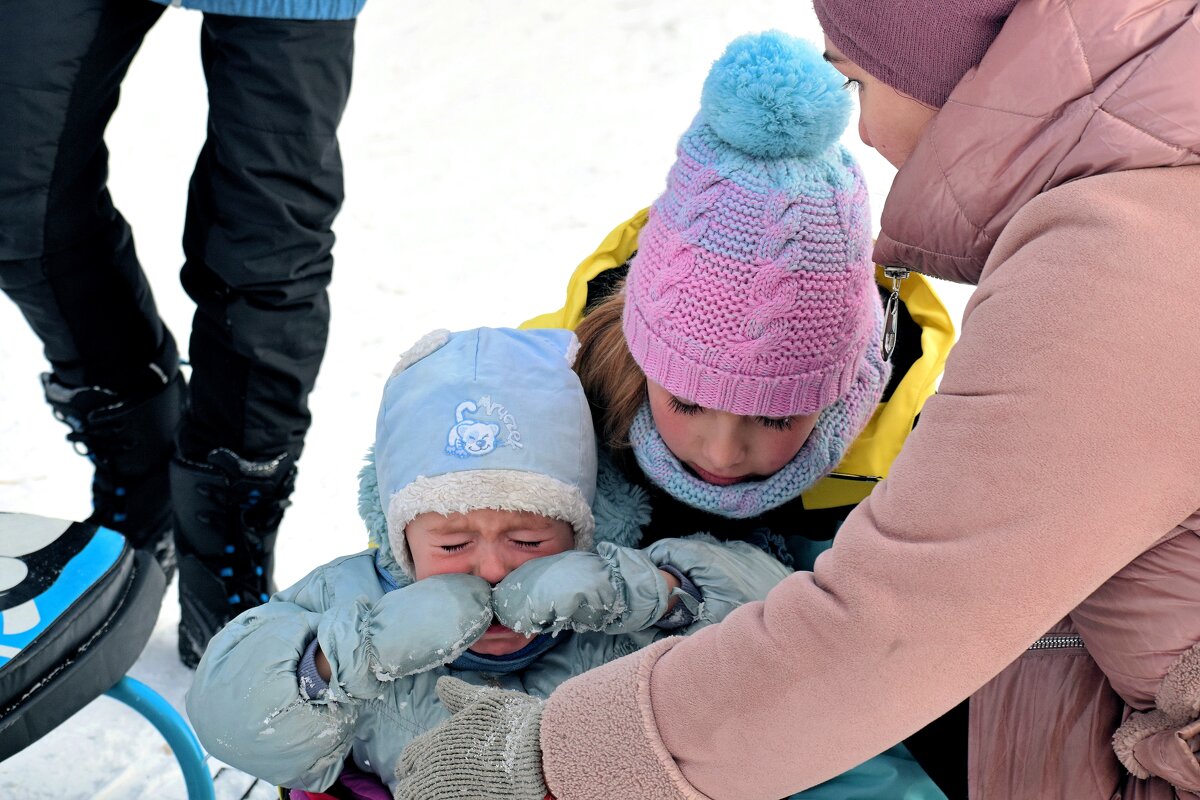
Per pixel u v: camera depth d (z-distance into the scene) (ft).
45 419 8.61
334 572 4.74
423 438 4.41
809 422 4.29
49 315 6.35
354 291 9.78
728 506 4.40
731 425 4.17
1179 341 2.44
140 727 6.44
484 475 4.26
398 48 13.26
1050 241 2.60
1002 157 2.99
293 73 5.55
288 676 4.17
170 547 7.39
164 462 7.08
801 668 2.75
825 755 2.83
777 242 3.91
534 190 10.93
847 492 4.88
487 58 12.96
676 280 4.03
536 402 4.47
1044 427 2.48
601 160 11.27
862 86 3.39
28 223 5.90
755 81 3.84
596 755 3.09
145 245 10.41
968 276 3.39
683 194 4.04
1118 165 2.70
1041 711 3.41
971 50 3.02
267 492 6.52
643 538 5.06
